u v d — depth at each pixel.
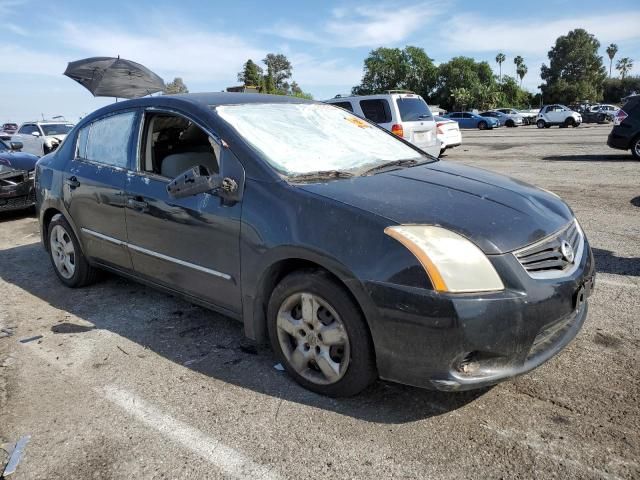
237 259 3.01
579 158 13.17
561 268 2.62
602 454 2.31
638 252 5.08
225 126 3.25
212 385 3.01
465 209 2.67
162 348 3.49
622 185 8.76
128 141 3.89
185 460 2.39
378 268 2.44
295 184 2.90
